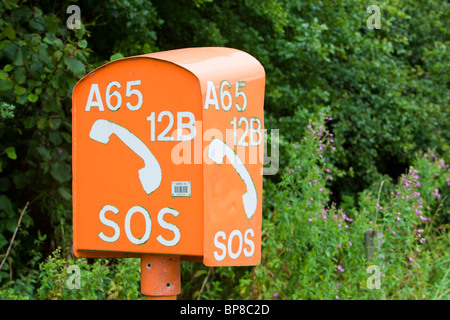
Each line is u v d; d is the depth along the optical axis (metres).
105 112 2.85
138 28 5.60
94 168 2.88
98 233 2.87
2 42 4.23
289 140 6.62
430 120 8.05
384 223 5.28
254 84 3.01
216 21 6.64
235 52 3.08
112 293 4.53
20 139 4.97
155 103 2.72
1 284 5.05
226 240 2.74
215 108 2.69
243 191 2.89
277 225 5.53
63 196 5.00
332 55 7.80
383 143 8.34
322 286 5.02
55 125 4.84
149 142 2.73
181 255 2.83
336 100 7.62
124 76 2.80
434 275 5.87
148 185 2.73
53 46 4.42
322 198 5.39
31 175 5.05
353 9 7.28
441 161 6.61
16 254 5.20
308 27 7.00
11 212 4.79
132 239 2.78
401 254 5.16
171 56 2.81
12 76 4.33
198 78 2.61
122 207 2.80
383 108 7.95
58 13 5.10
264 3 6.34
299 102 7.02
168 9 6.32
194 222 2.62
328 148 7.40
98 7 5.26
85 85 2.89
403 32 8.72
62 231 5.06
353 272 5.30
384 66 7.75
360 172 7.89
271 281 5.21
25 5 4.82
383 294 5.05
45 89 4.44
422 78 8.76
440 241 6.45
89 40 5.84
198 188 2.62
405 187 5.35
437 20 8.88
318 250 5.11
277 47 6.72
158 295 2.79
